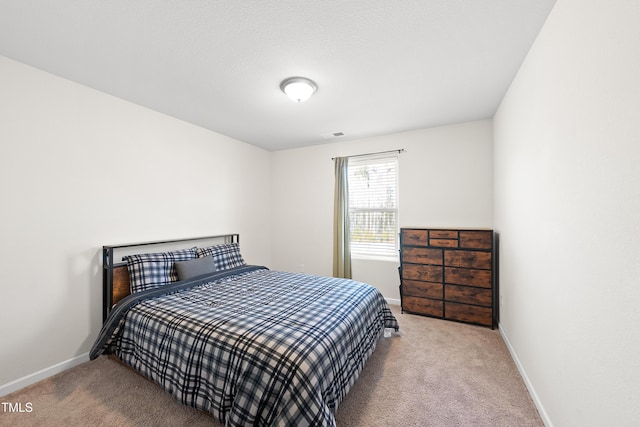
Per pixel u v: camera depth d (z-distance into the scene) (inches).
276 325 64.2
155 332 70.5
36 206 79.7
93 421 62.9
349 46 70.0
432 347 97.7
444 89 95.3
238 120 125.5
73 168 88.0
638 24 32.6
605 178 39.8
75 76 84.8
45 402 69.5
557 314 56.4
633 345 33.8
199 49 70.9
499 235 113.7
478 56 75.1
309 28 62.7
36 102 79.8
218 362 57.7
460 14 58.6
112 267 92.6
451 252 121.7
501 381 77.5
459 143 132.0
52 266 83.0
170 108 111.0
